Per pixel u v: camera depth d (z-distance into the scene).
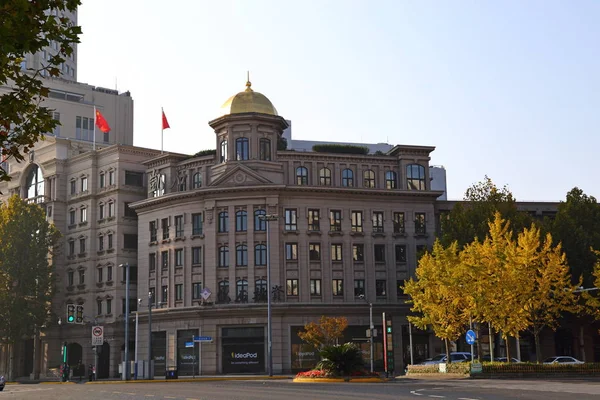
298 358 76.94
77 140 110.19
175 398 34.59
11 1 13.48
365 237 81.38
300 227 79.88
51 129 15.91
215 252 79.31
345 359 52.91
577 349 82.06
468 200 77.38
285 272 78.75
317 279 79.38
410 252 82.31
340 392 36.56
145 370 71.25
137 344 80.31
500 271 52.94
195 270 80.75
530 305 54.25
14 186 103.12
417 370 59.88
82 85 120.19
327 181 83.81
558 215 71.25
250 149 81.00
